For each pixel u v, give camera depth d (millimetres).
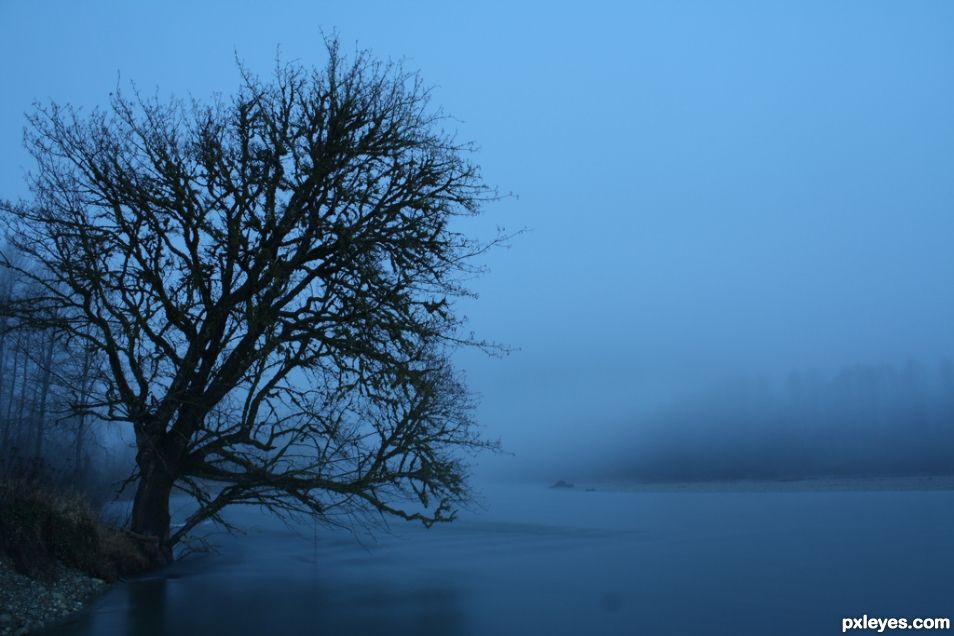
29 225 17938
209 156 18984
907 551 22844
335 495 20219
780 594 15609
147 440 17875
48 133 18328
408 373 19016
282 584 17141
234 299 18828
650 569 20016
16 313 17781
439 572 19703
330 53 20328
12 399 36344
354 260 19266
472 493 21266
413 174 20234
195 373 18953
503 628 12289
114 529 18266
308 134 19812
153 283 18312
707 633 11938
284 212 19312
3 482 15172
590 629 12242
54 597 13516
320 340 18844
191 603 14367
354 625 12438
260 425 18938
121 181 18438
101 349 18438
